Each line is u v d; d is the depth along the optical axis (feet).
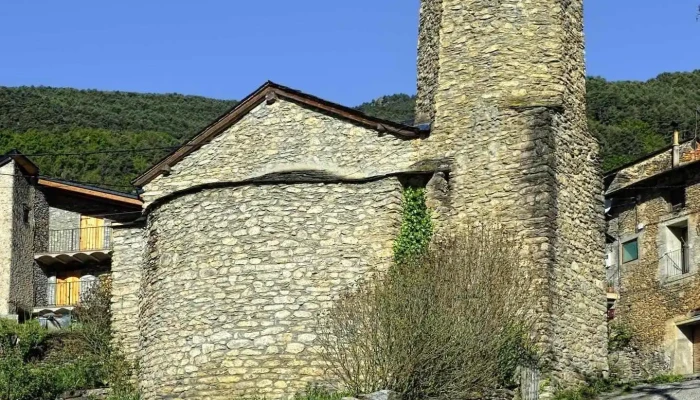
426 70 70.28
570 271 64.13
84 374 74.23
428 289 55.42
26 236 119.85
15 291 117.08
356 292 60.64
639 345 109.09
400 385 53.11
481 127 65.98
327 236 64.54
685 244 107.34
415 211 65.46
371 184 65.46
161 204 68.74
